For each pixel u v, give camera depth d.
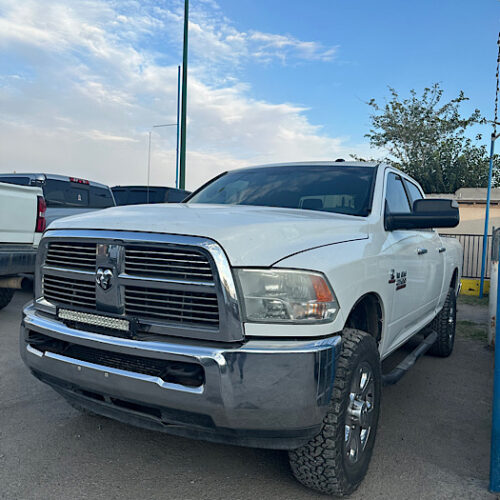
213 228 2.35
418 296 4.14
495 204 14.92
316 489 2.62
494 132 10.79
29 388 4.09
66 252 2.78
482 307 9.77
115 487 2.68
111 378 2.46
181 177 13.40
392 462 3.10
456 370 5.25
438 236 5.31
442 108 27.30
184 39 13.05
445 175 27.23
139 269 2.45
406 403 4.20
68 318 2.70
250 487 2.72
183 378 2.33
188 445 3.20
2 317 6.61
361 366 2.69
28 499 2.53
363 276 2.81
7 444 3.12
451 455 3.23
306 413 2.25
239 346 2.25
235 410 2.21
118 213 2.79
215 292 2.27
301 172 4.04
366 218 3.34
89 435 3.29
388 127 27.80
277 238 2.47
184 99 13.17
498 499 2.70
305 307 2.33
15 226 6.01
